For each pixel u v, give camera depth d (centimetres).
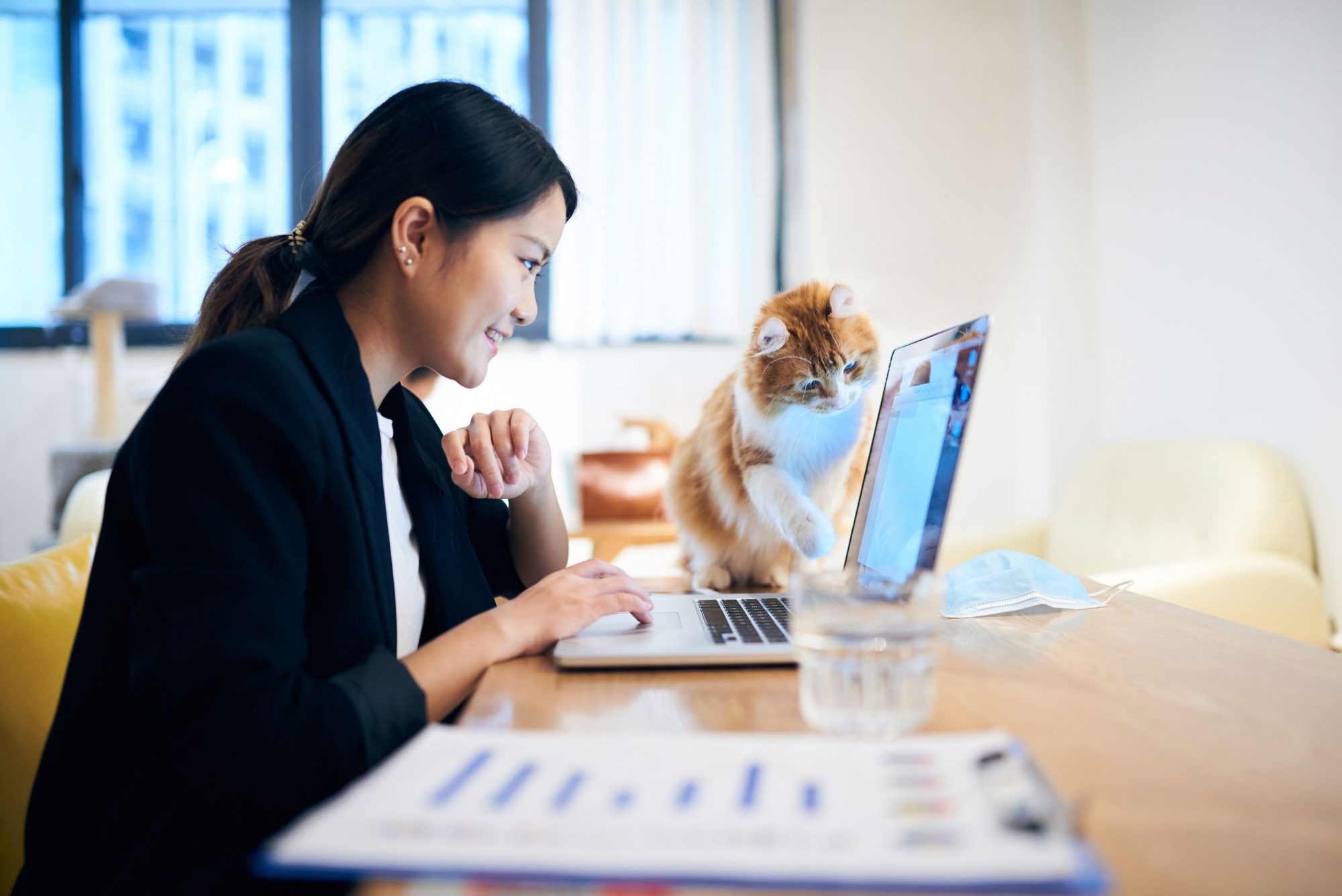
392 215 85
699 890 31
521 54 325
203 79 321
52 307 290
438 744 44
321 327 83
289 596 67
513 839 32
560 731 55
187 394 71
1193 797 43
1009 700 60
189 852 68
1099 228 289
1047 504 292
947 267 309
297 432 73
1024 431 307
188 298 321
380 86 324
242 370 73
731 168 311
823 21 307
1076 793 43
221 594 64
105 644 75
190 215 321
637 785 38
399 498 96
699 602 100
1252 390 224
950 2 308
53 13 317
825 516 118
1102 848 37
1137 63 267
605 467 259
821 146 308
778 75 318
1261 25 217
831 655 51
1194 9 240
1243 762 48
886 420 108
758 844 32
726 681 67
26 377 305
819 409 117
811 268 307
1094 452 263
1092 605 97
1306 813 41
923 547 82
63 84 315
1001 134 308
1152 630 83
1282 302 213
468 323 88
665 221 312
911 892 30
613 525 257
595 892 33
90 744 75
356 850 31
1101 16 284
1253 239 222
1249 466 207
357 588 76
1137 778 45
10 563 114
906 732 51
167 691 62
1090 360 291
